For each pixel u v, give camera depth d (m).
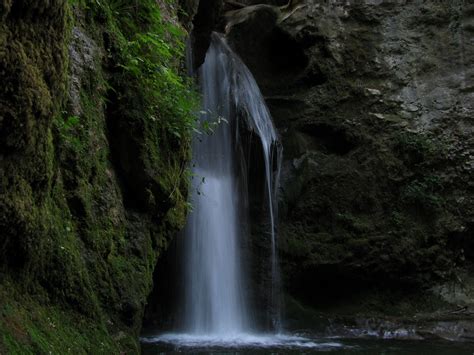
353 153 11.49
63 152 4.14
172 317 9.06
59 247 3.76
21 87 2.94
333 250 10.80
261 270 10.23
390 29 12.16
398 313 10.40
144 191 5.10
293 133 11.79
